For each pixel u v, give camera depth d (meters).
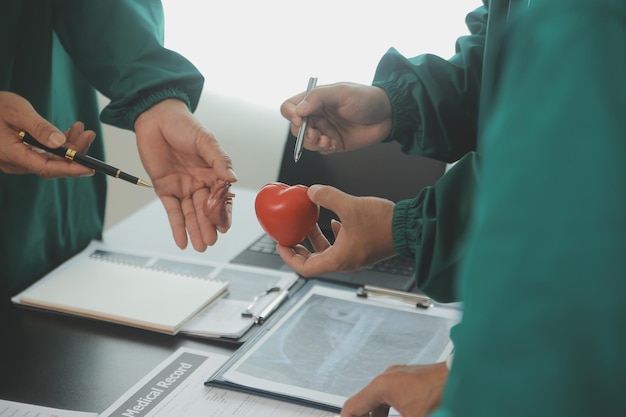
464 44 1.26
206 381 1.09
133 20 1.32
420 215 0.95
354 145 1.24
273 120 2.68
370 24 2.46
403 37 2.43
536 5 0.47
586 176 0.41
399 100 1.21
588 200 0.41
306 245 1.59
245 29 2.63
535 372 0.42
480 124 1.02
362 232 0.96
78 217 1.55
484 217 0.45
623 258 0.41
